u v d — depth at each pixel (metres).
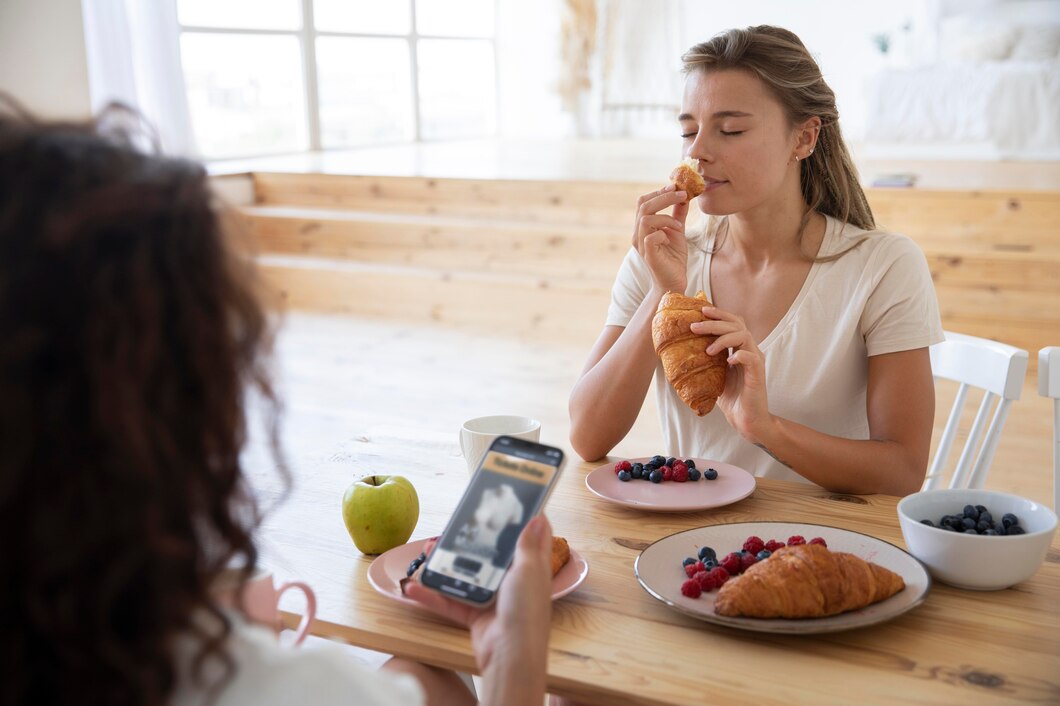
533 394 4.00
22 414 0.51
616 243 5.36
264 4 7.41
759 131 1.52
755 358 1.34
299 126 7.94
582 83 9.32
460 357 4.58
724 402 1.43
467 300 5.30
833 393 1.63
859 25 8.58
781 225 1.65
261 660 0.59
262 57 7.46
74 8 5.25
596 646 0.98
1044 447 3.35
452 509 1.36
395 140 8.94
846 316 1.60
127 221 0.53
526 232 5.55
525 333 5.05
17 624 0.53
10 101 0.60
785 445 1.39
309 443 3.43
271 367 0.63
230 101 7.22
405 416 3.74
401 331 5.10
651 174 6.26
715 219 1.75
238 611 0.62
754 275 1.69
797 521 1.29
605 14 9.11
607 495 1.37
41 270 0.51
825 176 1.65
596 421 1.57
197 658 0.56
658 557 1.14
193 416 0.56
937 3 7.92
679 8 8.98
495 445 0.97
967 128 6.86
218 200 0.60
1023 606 1.05
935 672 0.93
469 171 6.54
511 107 10.14
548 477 0.93
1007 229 4.91
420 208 6.21
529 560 0.80
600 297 4.98
